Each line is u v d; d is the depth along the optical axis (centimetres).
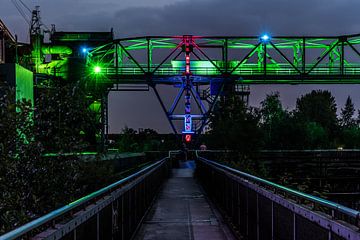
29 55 6253
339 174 5297
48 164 802
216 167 1680
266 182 787
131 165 3362
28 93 2491
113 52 7044
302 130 6272
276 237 715
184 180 3095
